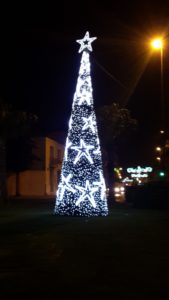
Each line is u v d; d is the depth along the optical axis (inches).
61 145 3147.1
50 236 729.0
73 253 568.1
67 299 355.3
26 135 2277.3
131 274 443.5
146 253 566.6
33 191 2733.8
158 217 1074.7
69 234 753.0
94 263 501.0
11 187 2603.3
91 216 1080.2
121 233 767.1
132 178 2957.7
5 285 401.4
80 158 1083.3
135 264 494.9
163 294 369.7
